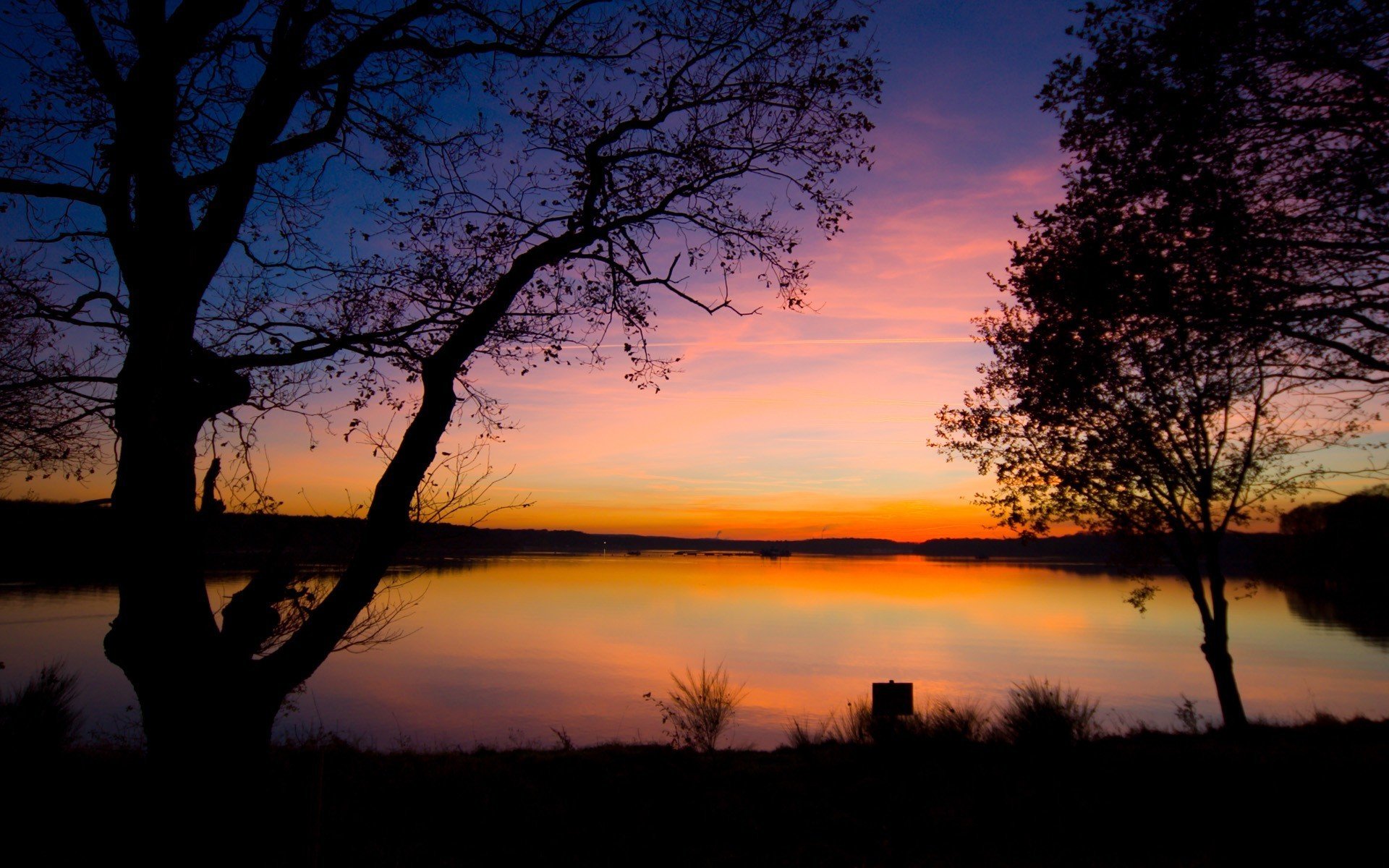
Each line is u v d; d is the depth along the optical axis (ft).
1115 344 30.73
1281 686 89.25
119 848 20.22
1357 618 177.78
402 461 17.89
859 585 335.26
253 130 17.87
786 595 265.13
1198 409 47.06
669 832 24.64
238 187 17.69
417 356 20.97
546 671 96.43
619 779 29.17
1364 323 26.32
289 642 16.84
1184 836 23.94
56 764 26.58
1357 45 23.95
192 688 15.26
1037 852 22.95
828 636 144.56
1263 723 48.44
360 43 19.29
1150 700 78.89
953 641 138.41
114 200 16.80
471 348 19.15
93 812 22.68
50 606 132.36
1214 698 80.23
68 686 31.27
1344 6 23.70
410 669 97.19
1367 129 24.20
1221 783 28.25
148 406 15.40
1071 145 29.43
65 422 21.38
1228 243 25.93
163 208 16.08
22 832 21.36
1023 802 27.04
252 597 16.96
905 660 112.47
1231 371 43.78
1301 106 25.29
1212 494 48.32
